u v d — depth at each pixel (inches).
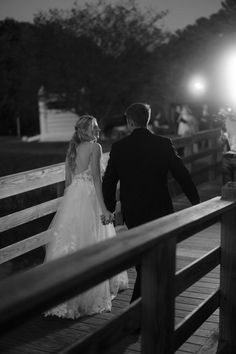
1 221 169.0
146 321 87.2
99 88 738.8
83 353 71.5
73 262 64.2
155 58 758.5
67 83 736.3
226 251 124.3
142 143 132.8
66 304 142.3
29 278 57.9
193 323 109.3
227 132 254.7
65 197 152.8
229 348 124.6
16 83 820.6
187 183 132.0
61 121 1005.8
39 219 293.3
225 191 123.3
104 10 741.9
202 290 165.2
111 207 140.0
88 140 151.9
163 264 89.0
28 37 736.3
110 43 743.1
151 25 747.4
